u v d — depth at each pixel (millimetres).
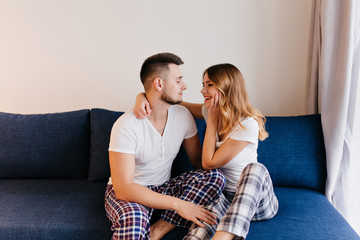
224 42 2082
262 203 1324
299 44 2035
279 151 1756
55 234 1366
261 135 1517
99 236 1351
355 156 1772
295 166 1739
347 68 1595
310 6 1984
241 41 2072
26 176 1913
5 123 1910
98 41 2139
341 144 1670
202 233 1251
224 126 1454
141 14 2092
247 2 2023
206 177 1425
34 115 1950
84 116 1898
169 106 1499
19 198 1628
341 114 1642
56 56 2174
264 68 2092
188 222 1365
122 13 2098
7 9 2139
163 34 2104
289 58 2061
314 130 1772
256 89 2123
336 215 1426
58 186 1796
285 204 1545
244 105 1463
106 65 2164
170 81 1411
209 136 1473
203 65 2121
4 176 1918
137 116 1421
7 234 1379
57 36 2150
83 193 1696
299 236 1261
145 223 1244
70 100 2223
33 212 1482
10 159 1883
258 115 1504
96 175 1838
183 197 1387
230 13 2047
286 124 1803
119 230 1212
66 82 2201
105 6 2096
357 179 1788
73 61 2174
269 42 2055
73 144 1879
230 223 1158
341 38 1652
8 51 2186
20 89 2230
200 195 1378
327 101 1725
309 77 1969
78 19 2121
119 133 1373
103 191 1725
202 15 2062
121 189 1332
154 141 1464
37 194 1680
